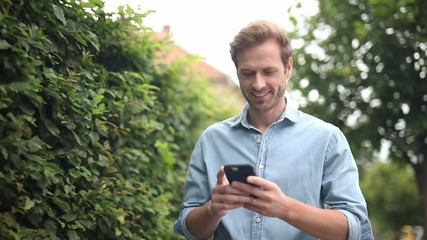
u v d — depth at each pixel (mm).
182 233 2826
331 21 6691
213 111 6414
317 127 2725
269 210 2389
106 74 3529
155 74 4824
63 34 3057
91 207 3240
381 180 16078
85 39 3240
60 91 2951
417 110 6156
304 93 6758
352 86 6449
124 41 3871
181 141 5324
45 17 2924
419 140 6238
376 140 6418
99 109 3141
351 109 6562
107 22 3619
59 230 3020
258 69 2559
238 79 2641
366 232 2602
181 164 5180
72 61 3148
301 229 2445
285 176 2643
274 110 2738
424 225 6332
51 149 2990
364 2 6438
